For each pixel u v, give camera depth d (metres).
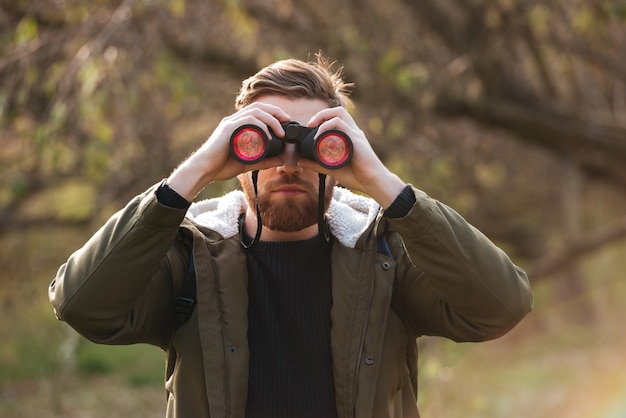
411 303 3.72
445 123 11.19
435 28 9.98
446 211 3.52
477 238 3.52
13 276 12.50
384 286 3.58
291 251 3.64
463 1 9.81
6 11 8.55
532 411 11.32
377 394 3.54
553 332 16.34
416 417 3.78
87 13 8.46
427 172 11.12
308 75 3.69
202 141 10.44
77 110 8.70
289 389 3.57
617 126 10.46
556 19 9.87
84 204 12.30
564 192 14.42
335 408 3.57
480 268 3.48
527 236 14.75
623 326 16.80
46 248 12.55
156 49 8.73
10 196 10.73
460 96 10.34
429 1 9.87
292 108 3.64
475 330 3.62
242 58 9.93
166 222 3.43
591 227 16.83
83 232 12.73
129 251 3.44
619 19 9.11
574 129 10.43
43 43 8.31
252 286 3.64
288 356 3.60
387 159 10.64
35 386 12.35
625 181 12.12
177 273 3.70
